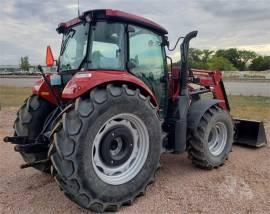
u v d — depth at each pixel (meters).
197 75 5.34
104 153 3.32
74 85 3.15
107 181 3.27
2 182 4.02
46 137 3.66
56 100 3.95
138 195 3.54
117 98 3.21
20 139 3.83
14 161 4.88
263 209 3.33
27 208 3.30
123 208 3.34
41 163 3.57
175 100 4.33
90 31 3.52
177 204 3.43
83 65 3.55
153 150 3.60
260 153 5.42
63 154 2.91
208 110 4.49
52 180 4.08
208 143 4.57
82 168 2.99
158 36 4.22
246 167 4.67
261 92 19.78
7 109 10.42
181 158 5.11
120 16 3.58
